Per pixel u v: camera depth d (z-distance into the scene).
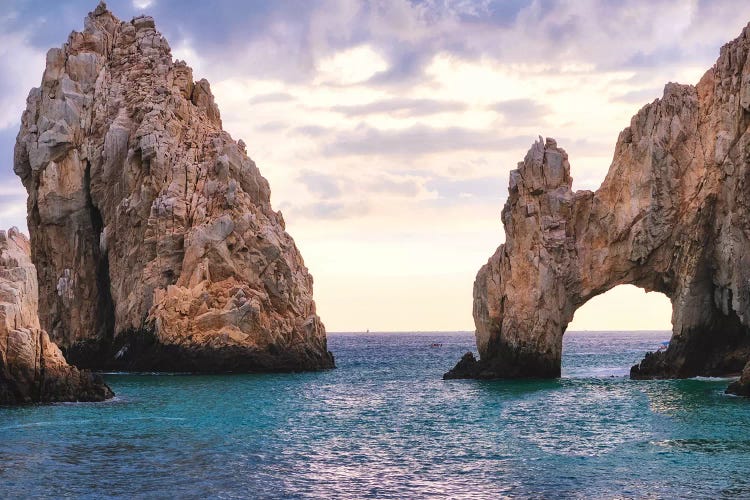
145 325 113.56
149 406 72.06
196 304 112.44
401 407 74.69
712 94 93.44
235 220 117.56
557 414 67.06
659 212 93.44
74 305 125.88
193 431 59.00
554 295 97.12
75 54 133.88
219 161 122.75
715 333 94.75
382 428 61.81
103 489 42.34
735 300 89.75
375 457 50.47
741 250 89.06
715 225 91.94
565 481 43.81
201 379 101.81
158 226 118.19
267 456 50.53
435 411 71.38
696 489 41.84
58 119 128.00
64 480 44.00
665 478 43.97
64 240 127.62
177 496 41.28
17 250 74.12
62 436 55.81
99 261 128.50
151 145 121.44
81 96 129.75
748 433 56.00
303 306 122.62
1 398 67.44
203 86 138.75
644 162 94.44
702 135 93.25
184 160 123.19
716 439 53.97
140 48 137.75
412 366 145.38
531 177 99.25
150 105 127.31
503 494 41.59
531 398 78.38
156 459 49.16
